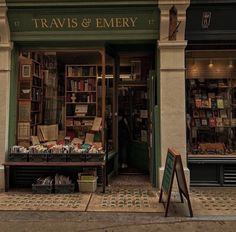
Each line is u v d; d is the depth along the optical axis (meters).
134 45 8.17
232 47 7.70
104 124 7.72
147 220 5.33
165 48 7.23
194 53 7.80
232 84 7.96
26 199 6.45
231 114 8.00
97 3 7.03
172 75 7.25
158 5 7.00
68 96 8.01
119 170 8.84
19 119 7.70
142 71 8.75
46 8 7.11
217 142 7.92
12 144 7.46
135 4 7.02
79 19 7.21
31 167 7.40
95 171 7.22
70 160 7.07
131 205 6.06
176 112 7.21
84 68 7.95
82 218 5.41
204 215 5.56
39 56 7.99
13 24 7.29
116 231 4.86
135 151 8.97
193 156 7.57
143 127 8.72
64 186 6.89
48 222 5.23
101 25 7.27
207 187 7.46
